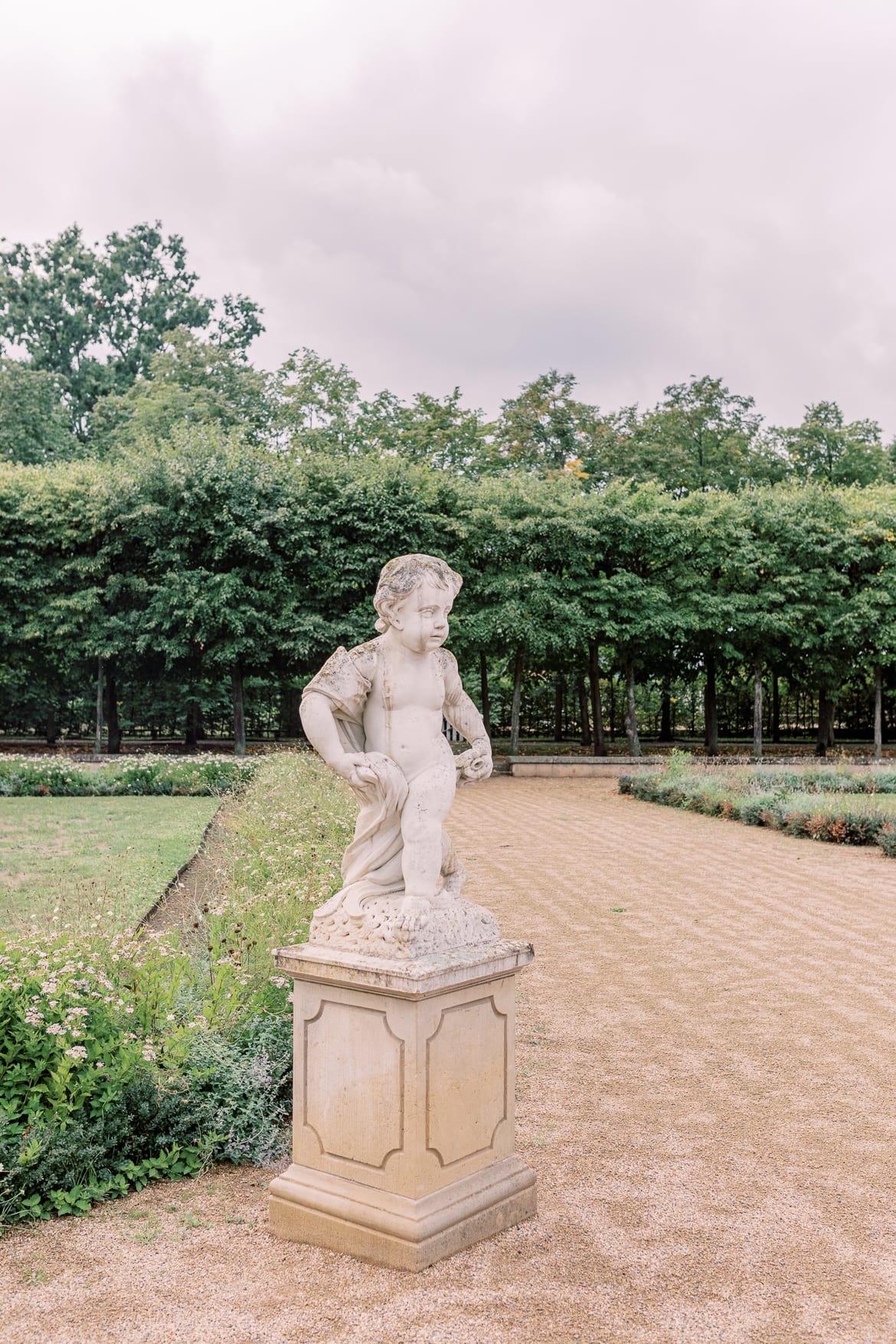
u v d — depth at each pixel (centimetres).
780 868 1266
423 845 390
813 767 2227
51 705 3228
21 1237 384
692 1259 371
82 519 2603
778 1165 455
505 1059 401
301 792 1338
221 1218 401
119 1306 335
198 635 2528
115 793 1944
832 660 3006
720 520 2842
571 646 2812
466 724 433
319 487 2723
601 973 776
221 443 2802
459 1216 370
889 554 2844
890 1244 386
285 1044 502
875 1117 510
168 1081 467
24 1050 448
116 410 3969
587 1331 322
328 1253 371
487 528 2741
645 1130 492
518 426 3594
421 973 350
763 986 743
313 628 2558
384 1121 366
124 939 567
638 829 1656
